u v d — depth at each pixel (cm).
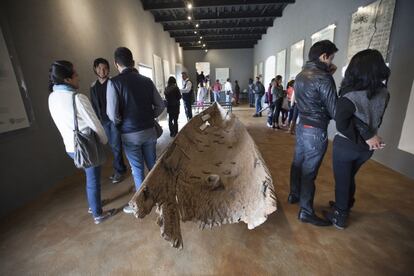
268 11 771
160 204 129
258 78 789
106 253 164
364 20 333
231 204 142
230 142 244
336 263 150
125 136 190
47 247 172
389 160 295
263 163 146
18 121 231
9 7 225
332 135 438
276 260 153
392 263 149
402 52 269
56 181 283
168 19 787
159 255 161
